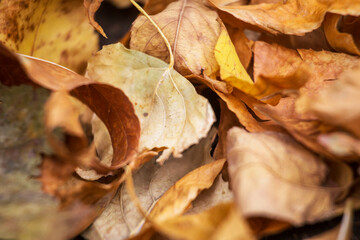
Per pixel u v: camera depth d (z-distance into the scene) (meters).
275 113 0.25
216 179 0.25
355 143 0.22
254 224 0.22
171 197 0.24
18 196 0.22
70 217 0.21
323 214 0.22
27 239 0.21
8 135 0.23
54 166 0.22
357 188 0.22
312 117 0.24
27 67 0.23
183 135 0.25
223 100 0.26
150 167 0.25
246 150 0.23
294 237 0.23
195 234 0.21
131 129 0.24
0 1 0.26
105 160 0.25
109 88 0.23
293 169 0.23
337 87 0.22
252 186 0.22
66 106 0.22
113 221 0.24
